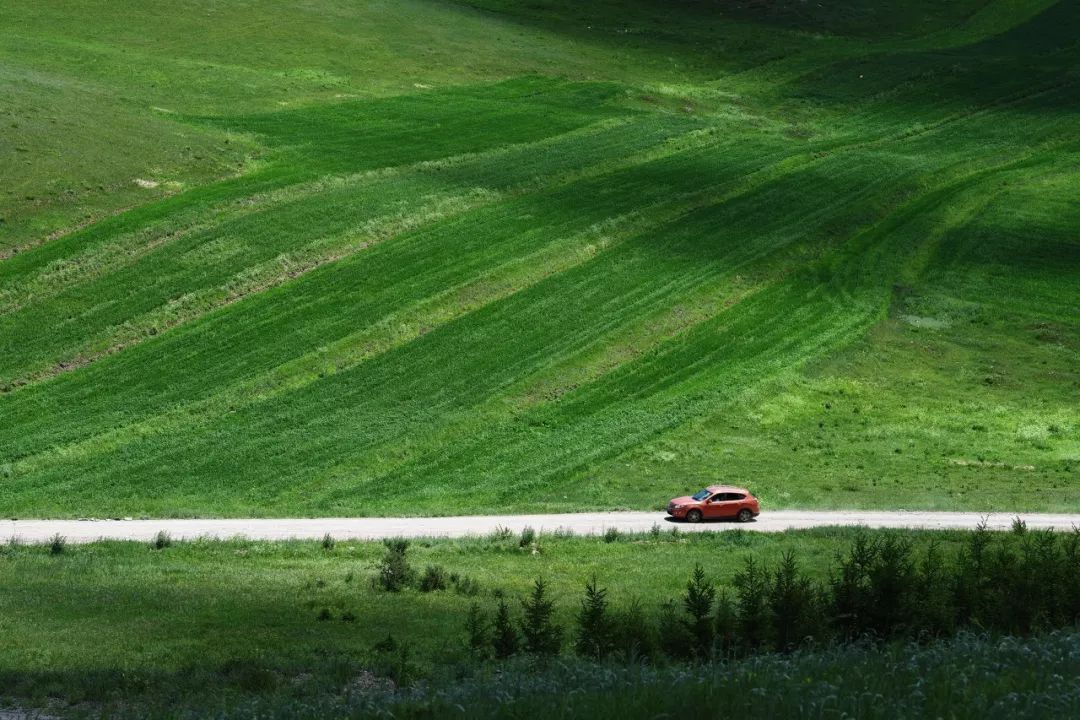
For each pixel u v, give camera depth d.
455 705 16.05
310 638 34.09
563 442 71.62
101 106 114.62
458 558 49.44
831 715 13.83
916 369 87.06
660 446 71.81
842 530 55.81
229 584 42.72
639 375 81.50
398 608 39.03
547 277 94.31
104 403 72.00
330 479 65.25
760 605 25.77
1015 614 25.50
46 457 65.62
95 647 32.22
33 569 44.72
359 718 17.12
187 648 32.31
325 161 110.81
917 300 98.81
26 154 98.44
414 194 105.25
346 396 75.44
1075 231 113.38
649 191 112.69
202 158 106.62
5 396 71.94
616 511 61.47
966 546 48.53
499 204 106.06
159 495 62.00
